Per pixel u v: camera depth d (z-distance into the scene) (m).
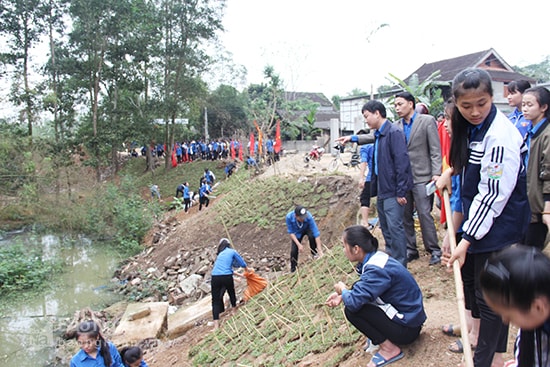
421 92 14.92
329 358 4.66
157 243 18.75
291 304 7.16
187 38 31.62
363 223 6.89
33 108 27.66
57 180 25.39
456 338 3.95
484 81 2.69
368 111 5.05
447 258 3.33
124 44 29.33
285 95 37.44
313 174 15.90
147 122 31.31
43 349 10.29
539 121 3.87
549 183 3.68
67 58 28.92
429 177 5.76
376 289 3.60
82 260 18.38
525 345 1.90
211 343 7.24
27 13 27.36
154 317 9.85
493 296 1.74
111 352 4.58
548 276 1.62
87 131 29.53
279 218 14.80
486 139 2.82
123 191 26.52
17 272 15.37
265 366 5.34
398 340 3.77
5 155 24.59
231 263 8.41
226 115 42.75
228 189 22.59
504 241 2.86
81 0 27.06
